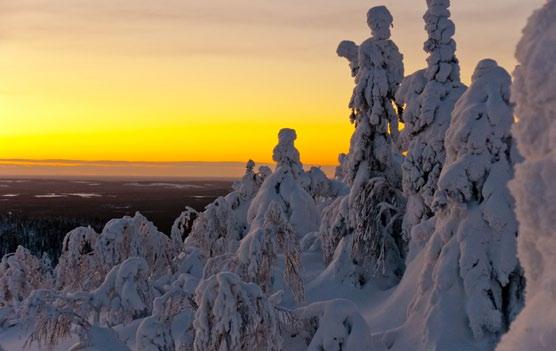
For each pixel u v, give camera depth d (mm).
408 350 15734
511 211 15102
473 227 15625
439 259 16344
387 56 25156
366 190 24359
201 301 12211
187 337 13719
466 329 15250
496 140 15422
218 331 11812
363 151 25094
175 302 14516
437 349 14844
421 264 19047
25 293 29328
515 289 15164
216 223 28953
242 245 15773
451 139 16156
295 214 29953
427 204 19406
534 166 1252
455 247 16141
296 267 16766
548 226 1223
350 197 24656
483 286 15156
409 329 16344
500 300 15125
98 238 23859
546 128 1252
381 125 24750
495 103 15633
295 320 13781
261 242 15664
